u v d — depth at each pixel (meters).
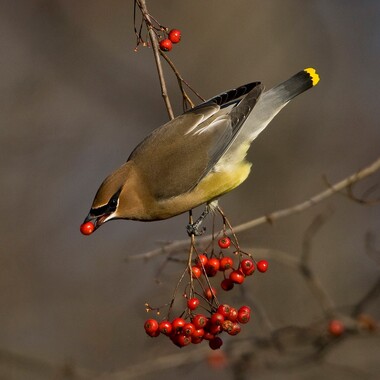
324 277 14.71
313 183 15.52
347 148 15.91
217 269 8.86
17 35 16.86
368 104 16.25
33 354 14.60
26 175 15.67
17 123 15.91
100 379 12.12
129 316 14.88
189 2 16.55
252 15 16.52
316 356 11.75
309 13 16.59
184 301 11.83
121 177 9.44
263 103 10.03
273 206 15.18
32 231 15.38
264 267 8.81
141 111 16.62
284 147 15.72
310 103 16.11
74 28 16.98
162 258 12.21
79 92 16.56
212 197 9.84
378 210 15.14
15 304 14.97
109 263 15.23
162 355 12.79
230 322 8.36
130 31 17.08
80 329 14.84
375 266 14.79
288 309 14.01
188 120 9.71
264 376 13.20
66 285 15.15
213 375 14.31
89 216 9.29
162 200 9.53
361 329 11.57
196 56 16.47
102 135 16.39
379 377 13.62
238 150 9.86
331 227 14.98
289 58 16.42
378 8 16.70
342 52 16.53
